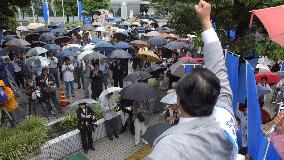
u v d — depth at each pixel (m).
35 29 29.80
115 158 10.34
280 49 9.31
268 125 4.07
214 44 1.98
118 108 11.50
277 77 12.04
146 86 10.99
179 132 1.35
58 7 50.78
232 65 4.43
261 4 9.25
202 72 1.48
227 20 10.27
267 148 3.34
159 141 1.35
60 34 27.83
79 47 19.42
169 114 9.64
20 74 16.72
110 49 18.12
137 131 11.05
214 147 1.33
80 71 16.66
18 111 13.37
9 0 15.32
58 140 9.86
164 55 19.28
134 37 25.89
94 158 10.30
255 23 9.87
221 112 1.73
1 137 9.37
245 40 9.51
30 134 9.24
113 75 16.30
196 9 2.03
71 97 15.72
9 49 19.30
